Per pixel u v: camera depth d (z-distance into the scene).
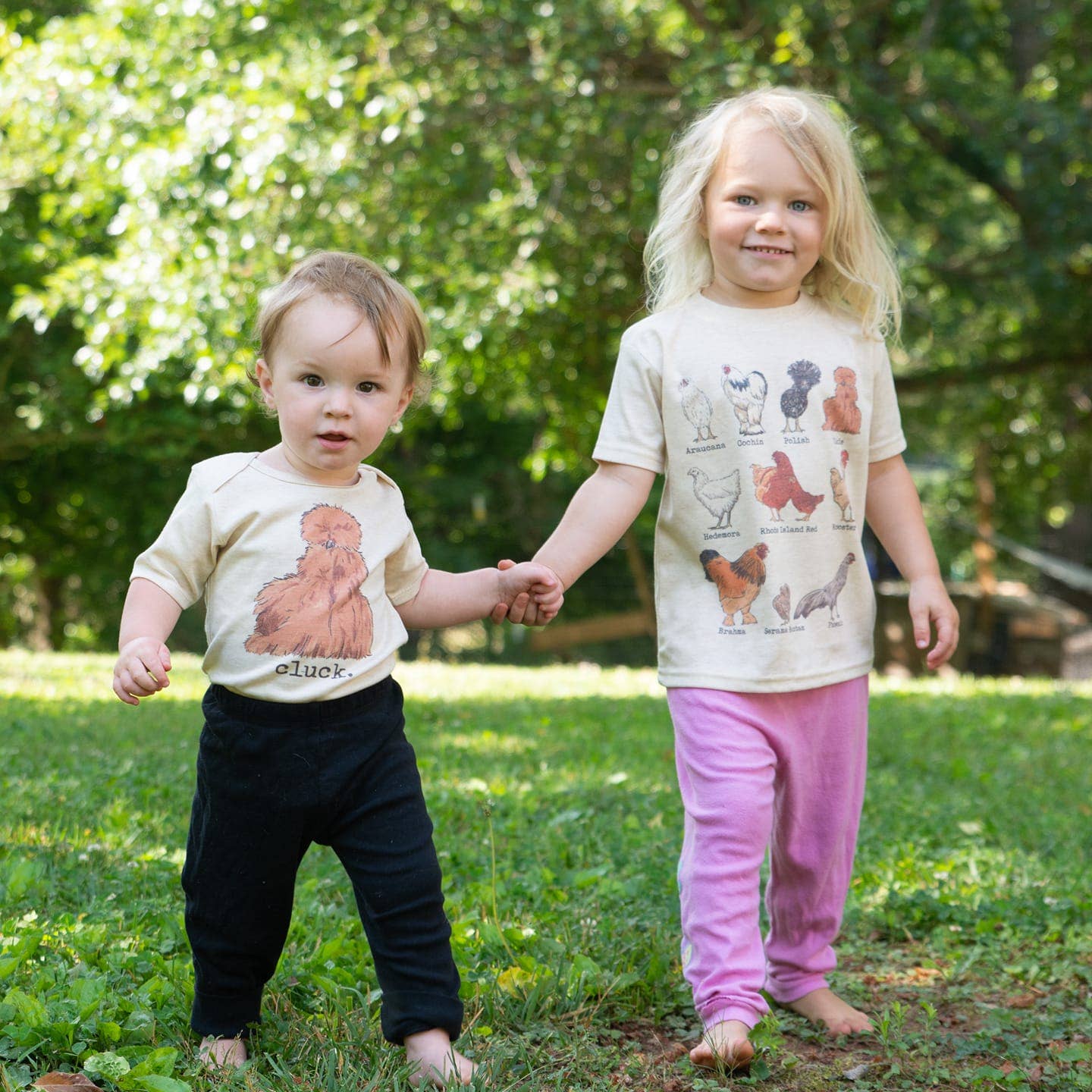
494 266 11.33
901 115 12.48
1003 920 3.66
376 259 10.95
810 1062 2.74
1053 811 5.28
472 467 22.58
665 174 3.39
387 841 2.38
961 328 16.70
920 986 3.26
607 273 13.15
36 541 21.27
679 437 2.85
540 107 11.12
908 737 7.40
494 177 11.74
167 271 10.74
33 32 16.06
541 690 9.91
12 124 11.75
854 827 2.95
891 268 3.06
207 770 2.40
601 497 2.87
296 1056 2.46
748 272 2.89
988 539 18.88
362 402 2.44
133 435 17.41
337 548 2.44
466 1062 2.38
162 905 3.30
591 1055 2.63
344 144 10.05
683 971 2.88
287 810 2.36
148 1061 2.26
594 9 11.24
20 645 25.66
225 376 10.72
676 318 2.94
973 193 18.39
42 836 3.94
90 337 11.05
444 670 12.20
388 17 11.38
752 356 2.87
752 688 2.76
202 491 2.42
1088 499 20.20
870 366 2.99
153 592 2.38
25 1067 2.31
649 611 19.28
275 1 11.24
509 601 2.68
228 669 2.38
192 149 10.02
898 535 3.06
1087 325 15.62
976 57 15.10
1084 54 14.76
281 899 2.44
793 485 2.81
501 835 4.28
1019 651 18.75
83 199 11.72
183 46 11.21
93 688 8.91
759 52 12.07
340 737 2.38
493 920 3.27
